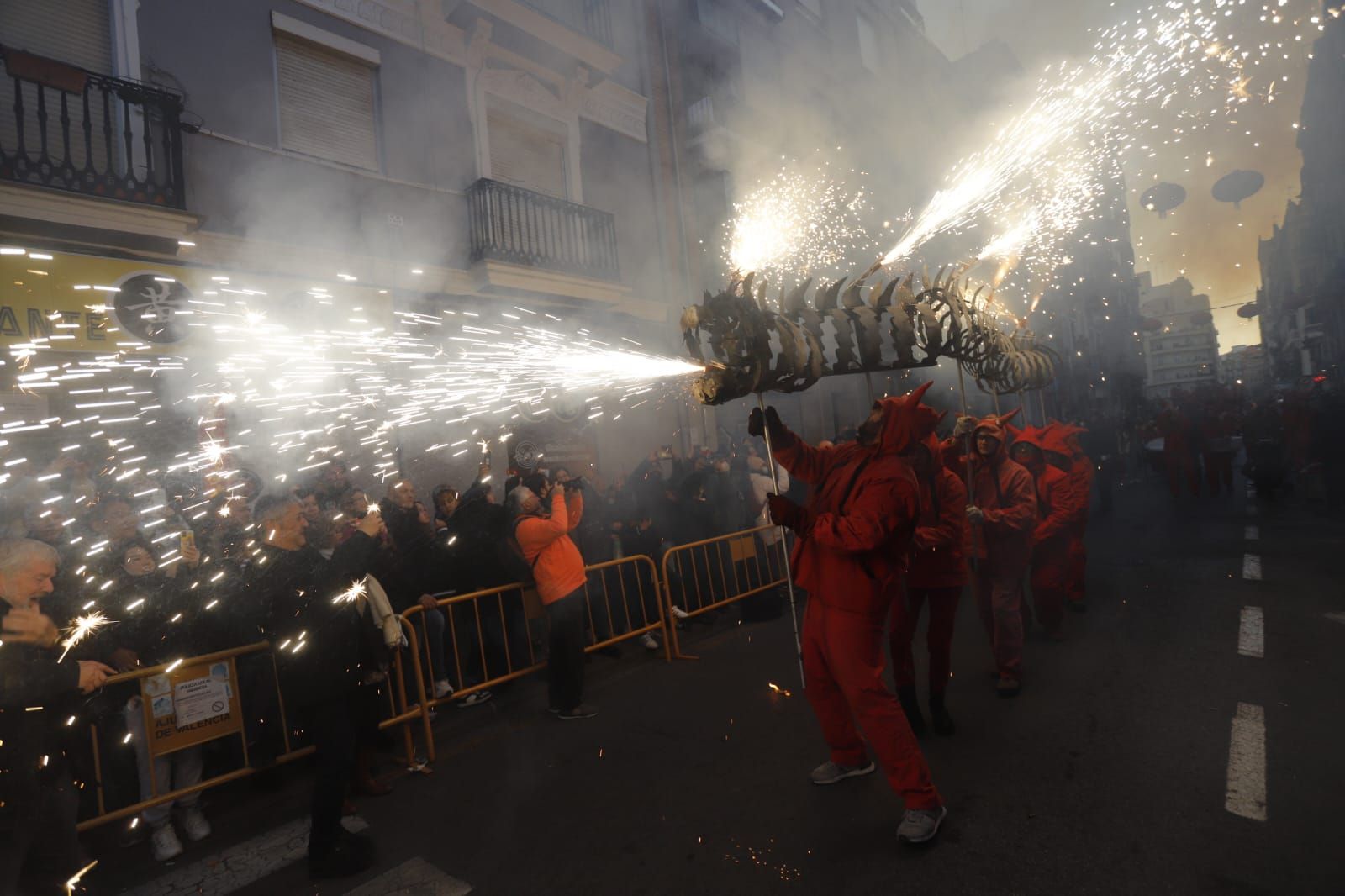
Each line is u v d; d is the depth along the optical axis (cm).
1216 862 271
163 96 721
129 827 357
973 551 479
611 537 751
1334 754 347
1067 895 259
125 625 366
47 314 644
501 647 577
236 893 315
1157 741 377
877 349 387
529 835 340
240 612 415
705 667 582
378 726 402
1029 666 517
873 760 384
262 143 825
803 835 315
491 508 584
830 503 333
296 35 862
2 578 252
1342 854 269
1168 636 555
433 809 378
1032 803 325
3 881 237
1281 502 1247
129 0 730
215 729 382
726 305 318
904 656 415
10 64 631
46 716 262
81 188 666
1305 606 607
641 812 351
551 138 1166
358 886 310
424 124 980
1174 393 2203
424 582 559
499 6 1034
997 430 494
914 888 270
